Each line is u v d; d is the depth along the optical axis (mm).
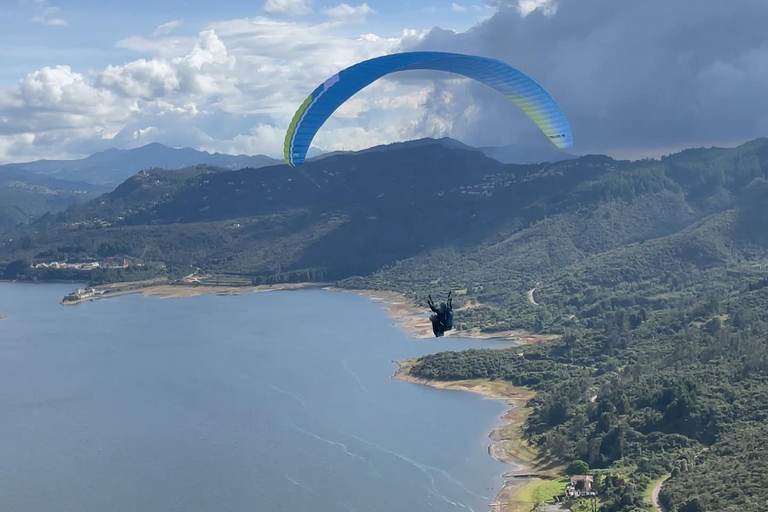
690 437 132750
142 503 119375
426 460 134750
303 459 135125
